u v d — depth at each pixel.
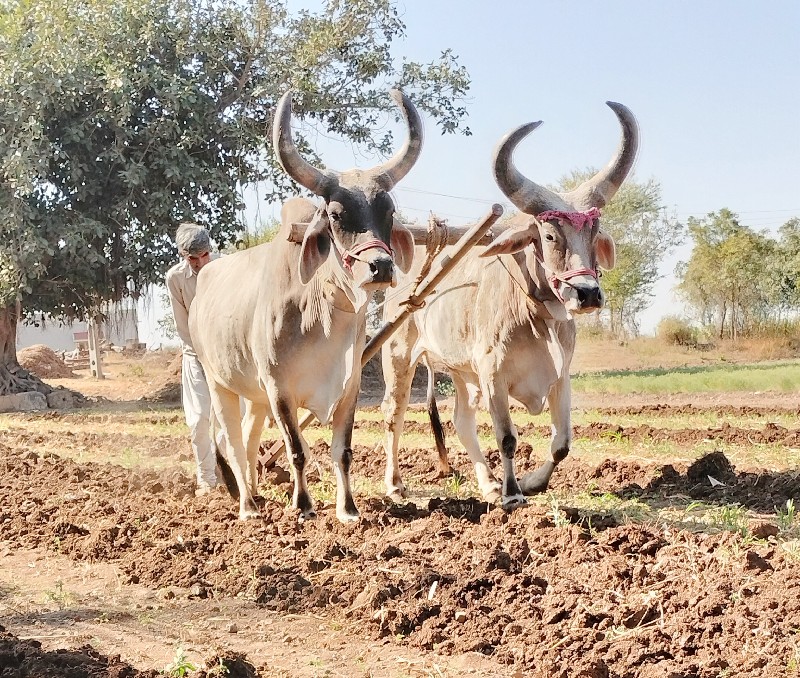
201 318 7.87
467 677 4.38
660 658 4.43
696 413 16.95
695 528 6.93
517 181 6.98
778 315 51.72
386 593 5.38
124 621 5.39
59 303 25.50
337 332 6.72
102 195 24.34
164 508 7.95
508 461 7.44
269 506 7.71
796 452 10.88
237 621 5.34
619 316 51.94
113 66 22.61
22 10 23.20
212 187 23.91
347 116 26.84
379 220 6.33
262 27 25.16
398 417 8.85
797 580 5.10
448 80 27.48
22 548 7.16
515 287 7.30
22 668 4.39
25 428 17.41
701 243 54.31
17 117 22.19
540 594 5.38
